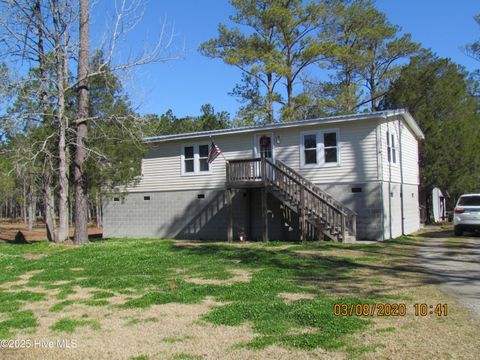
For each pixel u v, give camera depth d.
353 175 19.30
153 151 24.72
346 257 13.44
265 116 35.59
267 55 32.97
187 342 6.01
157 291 9.19
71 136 20.06
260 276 10.48
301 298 8.13
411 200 23.97
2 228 39.91
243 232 21.08
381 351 5.39
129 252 16.03
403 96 29.12
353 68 37.47
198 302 8.13
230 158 22.44
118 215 25.69
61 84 18.89
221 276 10.70
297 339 5.86
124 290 9.40
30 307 8.11
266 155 21.44
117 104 20.41
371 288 8.95
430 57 32.25
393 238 19.42
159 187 24.45
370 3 35.09
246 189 21.97
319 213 18.50
